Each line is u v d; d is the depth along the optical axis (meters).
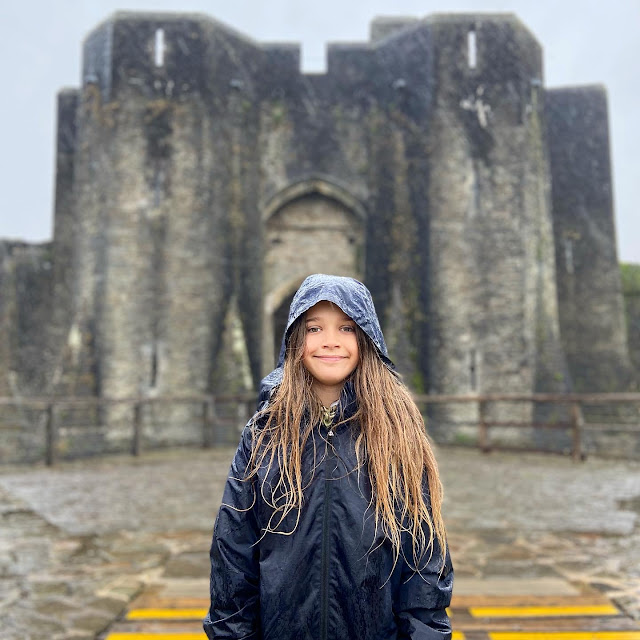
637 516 6.05
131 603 3.64
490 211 17.69
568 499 6.96
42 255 20.98
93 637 3.13
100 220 17.20
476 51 18.17
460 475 8.90
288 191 19.08
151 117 17.34
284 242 19.38
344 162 19.16
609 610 3.49
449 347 17.39
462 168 17.78
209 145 17.59
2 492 7.54
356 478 1.46
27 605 3.60
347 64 19.42
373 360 1.60
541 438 17.33
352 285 1.58
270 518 1.45
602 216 21.69
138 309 16.84
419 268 17.77
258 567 1.50
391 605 1.42
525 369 17.19
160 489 7.83
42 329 20.50
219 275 17.58
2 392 19.80
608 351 20.94
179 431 16.52
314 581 1.41
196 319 17.16
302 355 1.59
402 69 18.62
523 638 3.10
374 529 1.42
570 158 22.03
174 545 4.99
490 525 5.68
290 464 1.46
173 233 17.19
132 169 17.17
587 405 20.03
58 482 8.43
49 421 10.27
